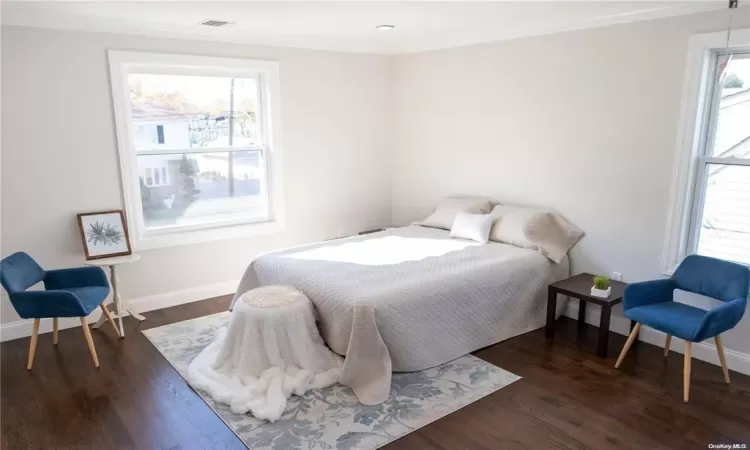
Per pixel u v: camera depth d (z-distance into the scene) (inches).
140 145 162.4
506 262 142.9
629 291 122.6
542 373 123.5
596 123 147.3
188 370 124.0
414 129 206.5
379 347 114.0
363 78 203.2
